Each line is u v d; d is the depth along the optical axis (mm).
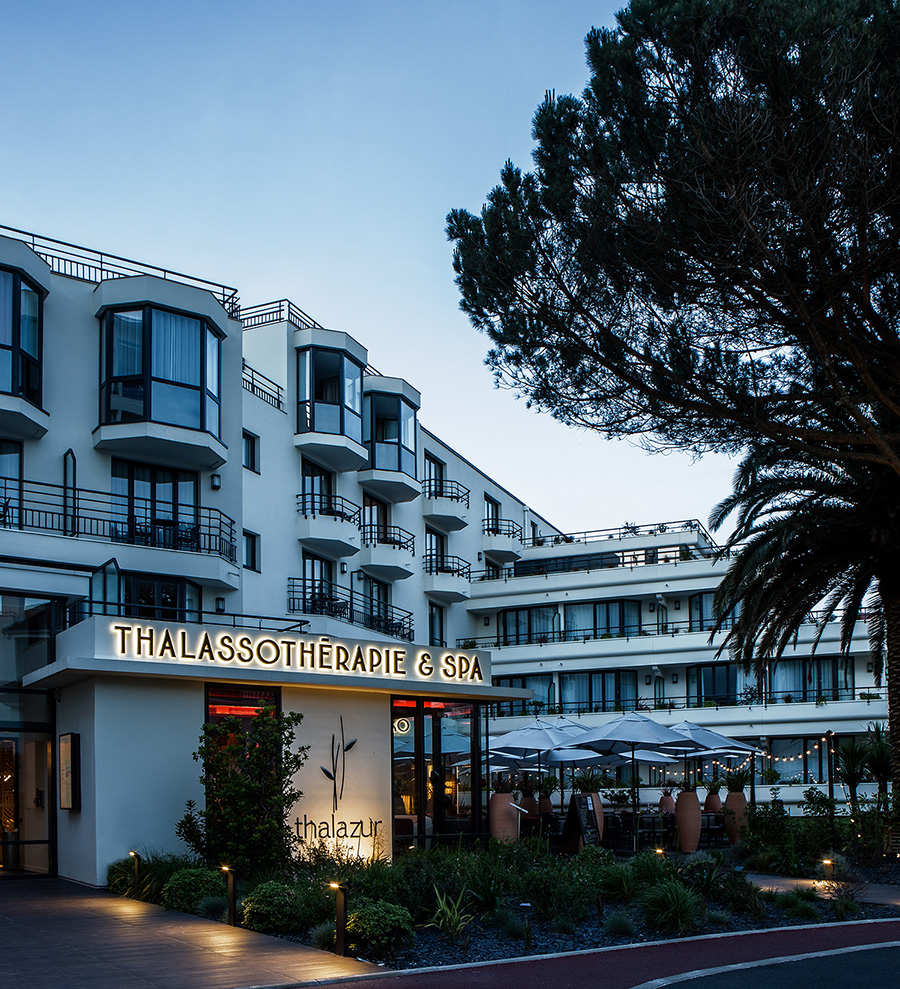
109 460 26031
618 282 17438
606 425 19297
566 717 46594
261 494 33469
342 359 36188
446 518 45250
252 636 19391
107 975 10703
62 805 18797
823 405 18875
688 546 50062
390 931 12070
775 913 15188
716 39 14727
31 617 20953
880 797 23328
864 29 14094
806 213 14930
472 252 18219
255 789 16891
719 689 45906
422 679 21656
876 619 26594
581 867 15773
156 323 26266
